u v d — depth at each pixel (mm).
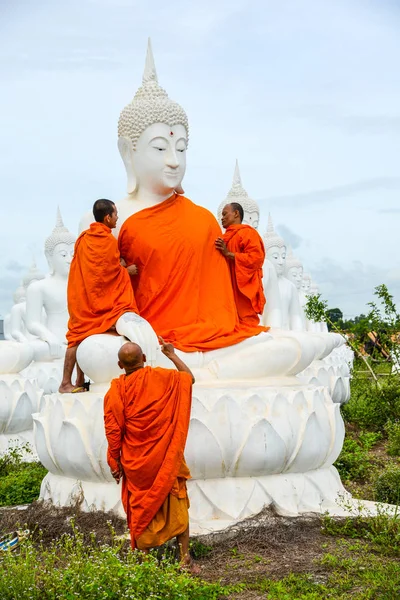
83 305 9016
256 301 10031
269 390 8758
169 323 9414
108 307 9008
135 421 6910
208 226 9727
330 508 8852
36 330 18359
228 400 8398
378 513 8289
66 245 19078
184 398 6984
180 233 9492
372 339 17391
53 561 6730
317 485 8969
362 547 7750
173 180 9797
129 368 7117
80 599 5895
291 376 9570
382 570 7004
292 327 18469
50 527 8453
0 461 12039
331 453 9203
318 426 8898
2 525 8789
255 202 13992
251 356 9188
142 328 8758
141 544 6898
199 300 9562
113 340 8758
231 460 8398
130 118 9867
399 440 12625
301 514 8555
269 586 6801
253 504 8453
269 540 8039
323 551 7770
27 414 13703
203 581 6648
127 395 6949
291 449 8633
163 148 9750
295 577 6984
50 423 9016
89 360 8773
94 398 8648
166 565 6734
